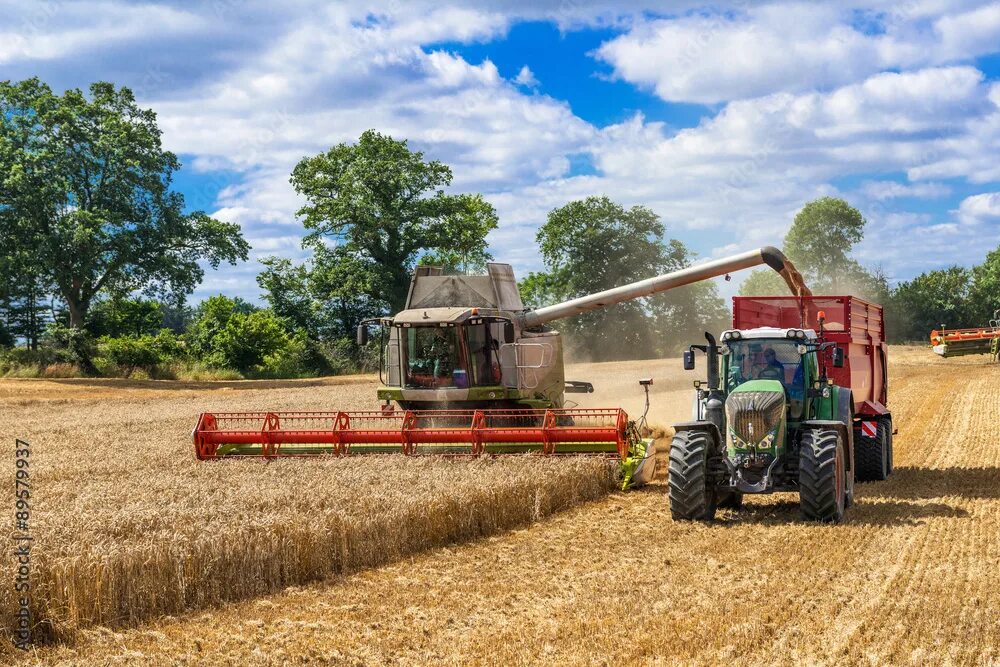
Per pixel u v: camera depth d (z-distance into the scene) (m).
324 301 64.94
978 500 13.03
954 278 88.88
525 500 12.41
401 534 10.66
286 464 14.87
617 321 77.06
